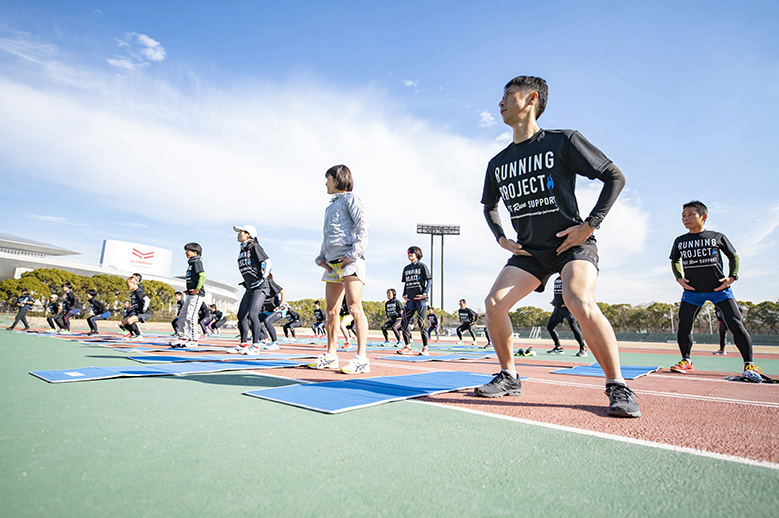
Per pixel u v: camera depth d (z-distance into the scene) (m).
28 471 1.25
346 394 2.65
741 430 1.98
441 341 24.34
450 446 1.63
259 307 6.41
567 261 2.53
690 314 5.30
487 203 3.23
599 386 3.58
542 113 2.87
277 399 2.44
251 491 1.15
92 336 11.28
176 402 2.35
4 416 1.91
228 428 1.81
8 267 53.25
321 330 18.66
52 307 13.50
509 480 1.28
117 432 1.71
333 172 4.25
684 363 5.38
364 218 4.12
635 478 1.32
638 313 56.88
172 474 1.27
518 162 2.76
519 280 2.79
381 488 1.20
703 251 5.06
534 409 2.42
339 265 4.19
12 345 6.71
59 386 2.80
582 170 2.51
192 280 7.40
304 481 1.24
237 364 4.45
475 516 1.02
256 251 6.40
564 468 1.40
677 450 1.62
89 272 59.31
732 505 1.12
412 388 3.04
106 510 1.01
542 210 2.67
